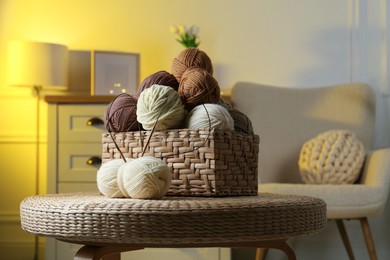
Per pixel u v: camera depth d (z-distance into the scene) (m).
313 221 1.03
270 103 2.88
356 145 2.52
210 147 1.12
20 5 3.16
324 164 2.51
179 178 1.13
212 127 1.15
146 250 2.53
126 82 2.98
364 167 2.51
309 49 3.15
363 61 3.11
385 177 2.26
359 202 2.17
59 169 2.61
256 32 3.17
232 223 0.92
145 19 3.17
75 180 2.61
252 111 2.86
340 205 2.17
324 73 3.14
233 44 3.16
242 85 2.90
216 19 3.17
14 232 3.08
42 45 2.86
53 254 2.56
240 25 3.17
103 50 3.03
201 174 1.12
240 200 1.01
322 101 2.88
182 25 2.95
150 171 1.04
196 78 1.22
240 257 3.04
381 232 3.04
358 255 3.01
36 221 1.00
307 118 2.85
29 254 3.07
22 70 2.83
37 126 3.08
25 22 3.15
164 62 3.16
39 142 3.10
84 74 3.13
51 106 2.62
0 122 3.11
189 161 1.13
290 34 3.16
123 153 1.20
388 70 3.09
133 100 1.24
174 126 1.18
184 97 1.22
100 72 2.96
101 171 1.10
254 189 1.24
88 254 1.00
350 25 3.13
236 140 1.17
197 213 0.91
